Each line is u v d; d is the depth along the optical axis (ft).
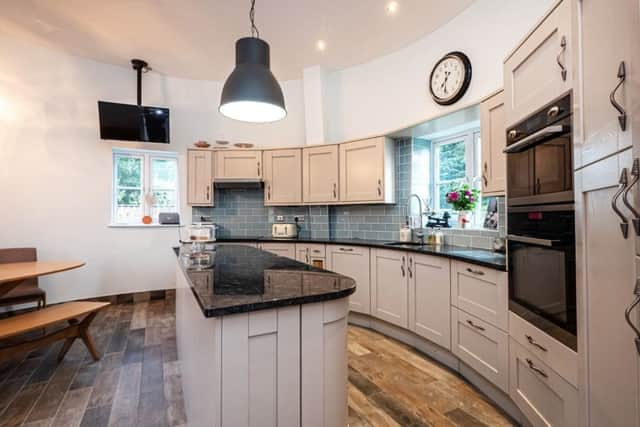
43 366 7.91
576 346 3.78
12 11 9.75
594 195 3.36
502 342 5.89
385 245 9.76
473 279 6.76
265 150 13.94
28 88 11.87
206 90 15.01
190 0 9.11
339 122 13.70
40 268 8.87
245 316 3.45
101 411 6.12
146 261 14.05
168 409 6.20
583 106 3.54
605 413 3.22
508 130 5.65
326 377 3.97
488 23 8.99
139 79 13.15
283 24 10.32
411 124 10.11
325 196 12.85
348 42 11.41
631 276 2.76
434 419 5.79
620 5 2.85
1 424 5.73
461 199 9.64
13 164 11.68
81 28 10.68
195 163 14.06
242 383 3.43
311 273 5.21
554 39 4.22
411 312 8.80
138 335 9.97
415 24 10.34
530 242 4.80
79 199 12.81
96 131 13.14
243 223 15.11
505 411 6.01
